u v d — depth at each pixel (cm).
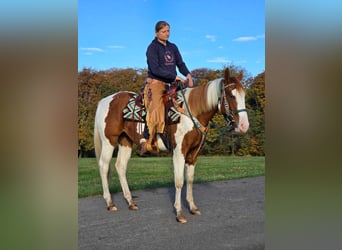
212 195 588
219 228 415
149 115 443
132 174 800
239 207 508
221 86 409
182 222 436
